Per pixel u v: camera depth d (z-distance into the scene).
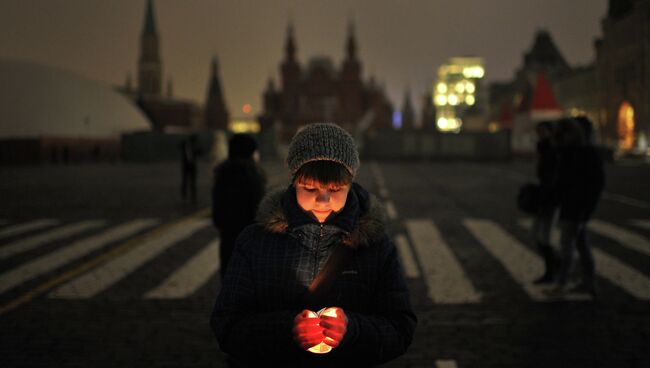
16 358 5.09
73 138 57.00
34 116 68.69
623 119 67.88
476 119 65.88
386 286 2.23
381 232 2.24
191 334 5.72
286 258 2.18
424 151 54.38
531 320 6.09
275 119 139.50
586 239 6.90
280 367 2.17
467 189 22.55
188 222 13.62
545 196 7.19
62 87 74.25
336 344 1.97
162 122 144.75
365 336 2.05
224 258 5.32
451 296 7.06
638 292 7.12
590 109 78.62
